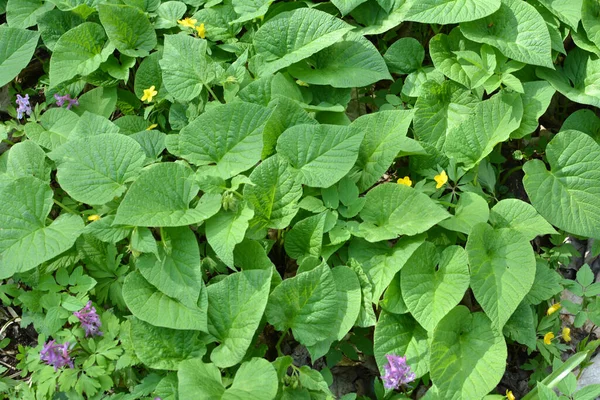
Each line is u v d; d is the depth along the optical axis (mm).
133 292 1090
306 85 1260
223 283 1100
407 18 1236
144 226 1087
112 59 1284
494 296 1109
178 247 1106
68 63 1252
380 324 1121
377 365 1150
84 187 1116
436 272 1137
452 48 1277
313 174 1144
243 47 1277
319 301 1106
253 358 1080
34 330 1205
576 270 1266
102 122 1190
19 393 1108
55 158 1132
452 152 1208
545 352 1154
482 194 1195
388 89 1309
